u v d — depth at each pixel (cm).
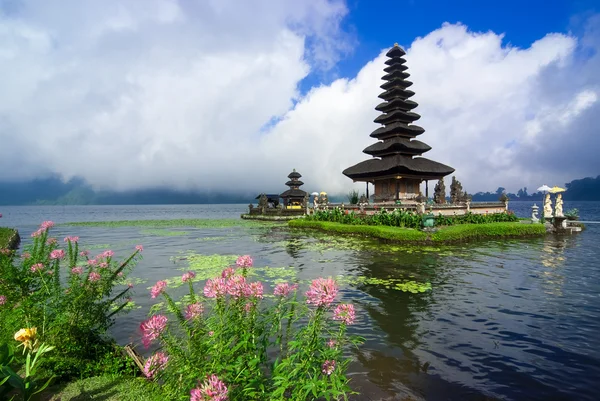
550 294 1052
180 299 968
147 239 2727
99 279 573
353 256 1744
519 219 3378
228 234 3097
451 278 1257
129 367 522
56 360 475
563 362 627
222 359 362
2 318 530
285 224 4419
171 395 347
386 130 3859
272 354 598
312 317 417
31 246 644
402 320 831
